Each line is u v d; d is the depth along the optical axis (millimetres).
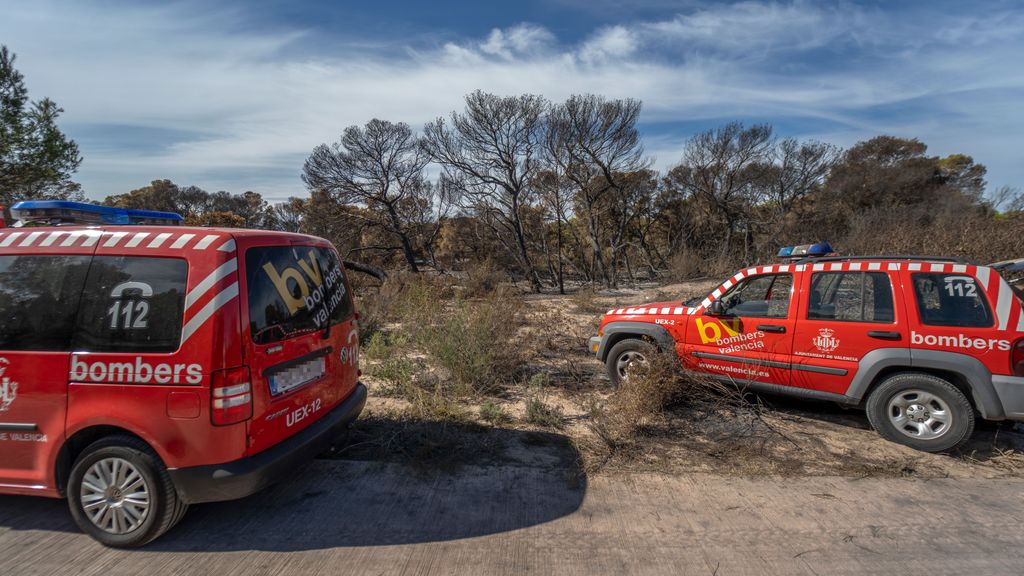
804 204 34219
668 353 5363
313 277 3680
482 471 4035
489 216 28094
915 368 4406
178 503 2973
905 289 4395
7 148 10961
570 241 31938
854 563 2854
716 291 5375
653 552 2963
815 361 4703
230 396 2842
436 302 9828
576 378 6672
